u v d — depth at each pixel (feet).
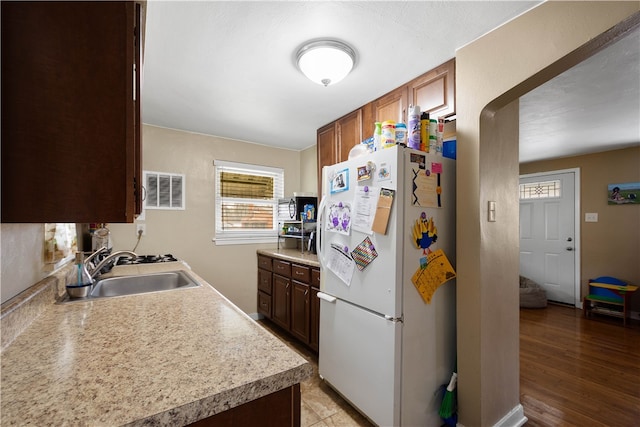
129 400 1.78
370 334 5.29
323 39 5.20
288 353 2.43
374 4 4.39
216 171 10.93
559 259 13.80
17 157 2.15
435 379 5.31
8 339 2.54
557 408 6.11
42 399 1.78
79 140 2.28
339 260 6.14
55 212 2.22
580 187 13.23
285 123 9.55
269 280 10.75
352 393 5.71
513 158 5.91
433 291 5.22
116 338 2.70
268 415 2.13
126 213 2.37
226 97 7.61
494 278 5.33
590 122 9.28
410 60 5.85
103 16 2.34
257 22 4.80
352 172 5.80
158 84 6.89
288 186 12.60
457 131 5.39
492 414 5.21
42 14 2.21
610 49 5.52
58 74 2.23
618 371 7.58
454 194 5.65
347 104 8.03
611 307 11.80
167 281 5.98
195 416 1.79
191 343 2.61
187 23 4.80
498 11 4.50
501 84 4.77
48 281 3.70
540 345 9.21
